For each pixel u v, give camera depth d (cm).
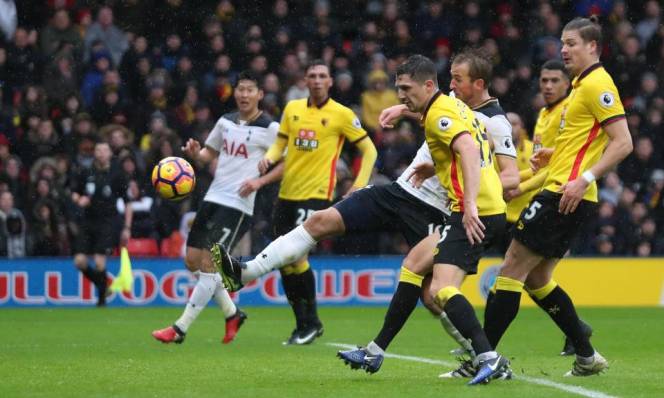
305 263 2661
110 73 4559
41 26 5016
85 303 3994
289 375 1897
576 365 1900
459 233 1733
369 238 4434
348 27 5294
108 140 4106
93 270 3919
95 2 5106
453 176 1734
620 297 4259
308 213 2792
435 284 1728
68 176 4184
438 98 1723
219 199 2675
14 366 2052
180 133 4484
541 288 1892
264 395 1602
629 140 1772
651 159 4747
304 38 5100
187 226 4088
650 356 2388
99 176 3903
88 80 4584
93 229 3906
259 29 4934
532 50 5169
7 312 3716
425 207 1888
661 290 4272
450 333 2083
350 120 2797
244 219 2697
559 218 1825
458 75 2030
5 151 4162
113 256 3997
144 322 3328
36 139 4294
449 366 2094
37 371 1953
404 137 4531
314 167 2797
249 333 2994
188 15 5141
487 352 1703
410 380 1803
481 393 1612
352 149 4638
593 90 1788
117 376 1872
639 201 4647
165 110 4588
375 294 4141
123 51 4981
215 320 3447
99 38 4925
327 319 3509
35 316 3547
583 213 1831
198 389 1677
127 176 3931
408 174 1914
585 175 1762
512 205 2647
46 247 4053
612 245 4406
